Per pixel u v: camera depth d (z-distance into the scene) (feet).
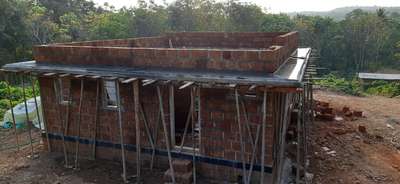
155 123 32.12
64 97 35.78
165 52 29.89
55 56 34.73
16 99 61.11
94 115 34.55
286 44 35.01
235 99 27.81
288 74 26.68
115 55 31.94
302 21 159.12
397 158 39.06
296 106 50.26
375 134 47.09
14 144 41.78
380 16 170.50
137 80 28.78
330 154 38.17
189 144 34.24
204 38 57.36
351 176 33.42
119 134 34.01
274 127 28.19
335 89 84.58
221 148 29.91
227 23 125.39
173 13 120.88
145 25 116.57
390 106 66.13
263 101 25.63
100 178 32.01
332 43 153.38
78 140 35.81
